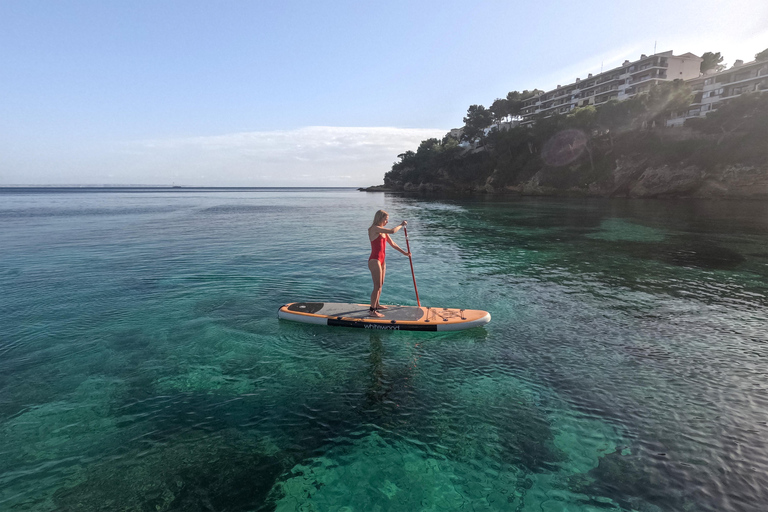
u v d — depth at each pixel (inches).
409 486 149.3
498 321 327.6
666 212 1352.1
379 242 318.3
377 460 163.8
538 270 514.6
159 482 150.0
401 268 525.7
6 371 242.1
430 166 4411.9
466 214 1439.5
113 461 161.6
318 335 298.7
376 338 293.1
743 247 674.2
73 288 429.7
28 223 1195.3
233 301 382.9
